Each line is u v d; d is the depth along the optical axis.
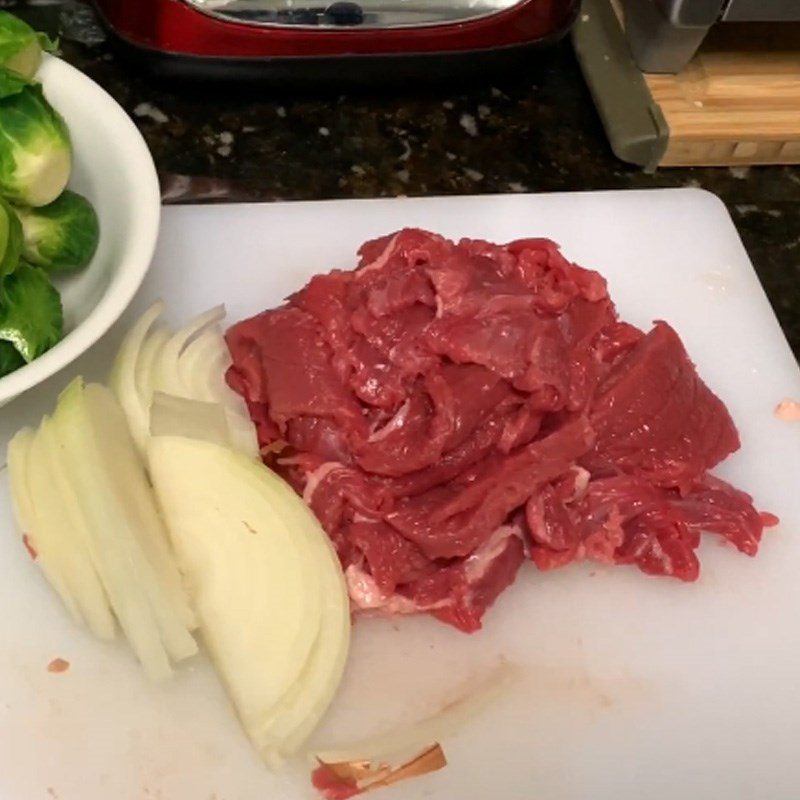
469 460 0.35
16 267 0.33
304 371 0.35
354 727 0.33
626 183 0.47
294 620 0.32
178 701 0.33
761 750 0.33
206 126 0.46
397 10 0.44
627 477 0.36
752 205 0.47
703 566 0.37
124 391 0.35
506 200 0.44
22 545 0.35
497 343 0.34
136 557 0.32
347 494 0.34
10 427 0.36
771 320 0.42
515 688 0.34
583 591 0.36
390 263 0.37
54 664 0.33
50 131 0.34
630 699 0.34
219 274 0.41
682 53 0.47
